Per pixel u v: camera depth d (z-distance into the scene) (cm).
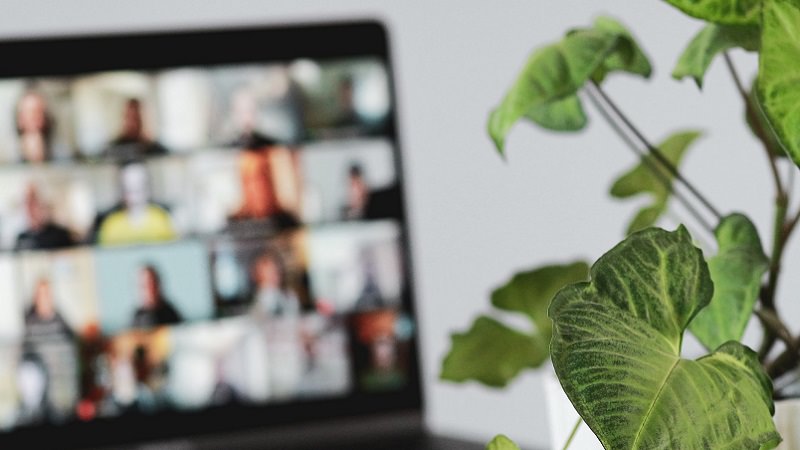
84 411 115
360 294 119
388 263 120
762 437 30
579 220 163
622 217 161
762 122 42
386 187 120
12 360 115
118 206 117
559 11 165
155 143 118
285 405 117
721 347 32
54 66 117
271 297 118
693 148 148
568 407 38
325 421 117
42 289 116
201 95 119
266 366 117
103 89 118
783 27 31
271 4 166
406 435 117
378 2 168
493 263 166
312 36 120
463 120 167
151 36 118
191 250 117
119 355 116
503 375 54
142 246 117
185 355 117
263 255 118
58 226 116
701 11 34
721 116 149
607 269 31
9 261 115
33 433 114
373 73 121
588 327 30
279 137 119
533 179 165
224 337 117
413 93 168
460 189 167
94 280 116
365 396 118
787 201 41
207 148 118
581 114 44
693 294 31
